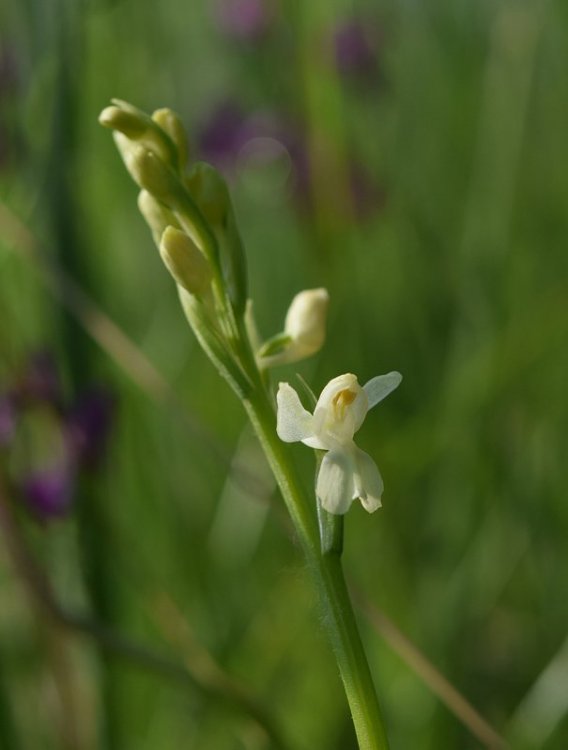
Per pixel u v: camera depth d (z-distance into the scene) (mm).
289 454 249
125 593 416
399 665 417
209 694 345
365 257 564
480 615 464
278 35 648
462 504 477
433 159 649
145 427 486
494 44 565
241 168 617
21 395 394
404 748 404
